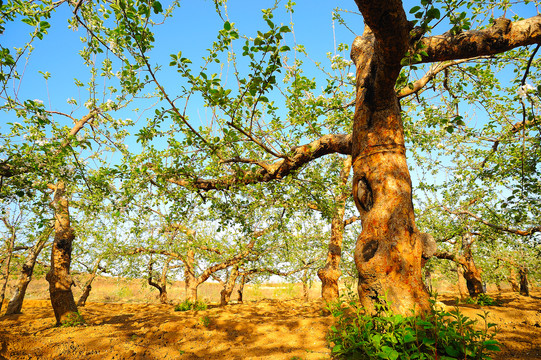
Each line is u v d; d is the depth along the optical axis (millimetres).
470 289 11766
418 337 2889
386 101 3943
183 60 3383
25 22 3814
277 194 5812
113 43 4059
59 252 7879
